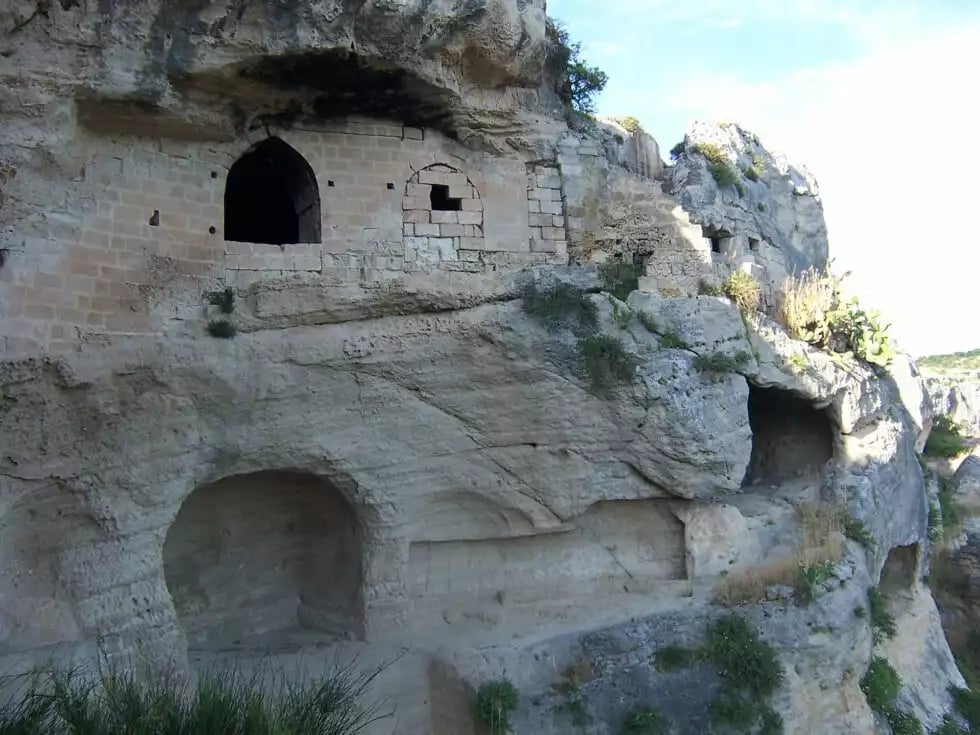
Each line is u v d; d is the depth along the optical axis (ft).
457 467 49.32
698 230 58.23
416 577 51.08
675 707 46.60
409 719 46.11
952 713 65.46
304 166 46.57
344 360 44.73
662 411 50.72
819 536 57.16
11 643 36.24
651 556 55.42
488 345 47.96
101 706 30.37
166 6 37.63
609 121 62.64
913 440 75.10
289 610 51.47
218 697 30.58
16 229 35.86
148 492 40.40
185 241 42.14
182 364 40.47
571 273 50.78
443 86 46.11
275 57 40.42
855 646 51.78
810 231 80.69
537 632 49.21
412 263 47.96
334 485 47.37
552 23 57.26
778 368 60.18
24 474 36.91
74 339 37.37
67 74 36.40
